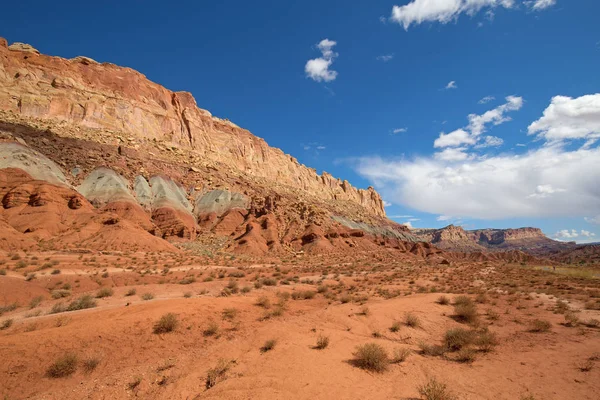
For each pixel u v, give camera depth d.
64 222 48.12
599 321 16.77
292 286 25.69
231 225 79.25
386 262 71.88
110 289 20.69
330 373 8.25
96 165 69.00
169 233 64.12
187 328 11.36
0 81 76.69
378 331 13.05
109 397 7.10
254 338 10.66
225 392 6.93
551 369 9.88
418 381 8.39
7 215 44.34
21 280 21.34
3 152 53.31
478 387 8.31
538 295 27.22
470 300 20.17
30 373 7.88
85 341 9.54
